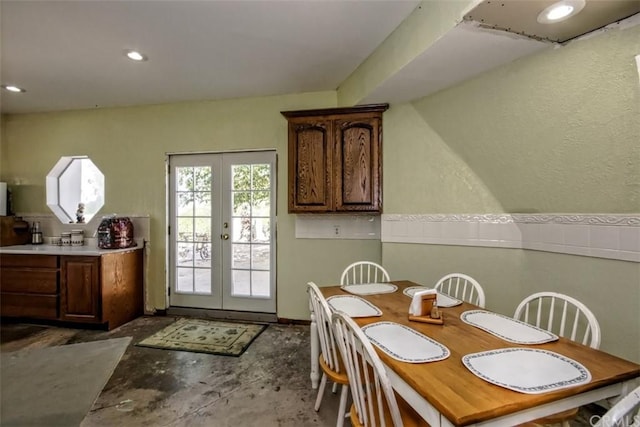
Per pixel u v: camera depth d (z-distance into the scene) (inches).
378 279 123.3
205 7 76.3
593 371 40.7
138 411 76.4
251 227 141.3
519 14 60.6
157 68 109.7
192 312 145.3
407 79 91.9
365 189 112.7
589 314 54.4
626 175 63.4
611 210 66.4
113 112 149.9
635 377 40.4
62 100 139.9
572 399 38.2
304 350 109.1
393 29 87.0
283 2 74.6
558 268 77.5
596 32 65.7
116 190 150.3
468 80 92.4
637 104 60.9
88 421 72.9
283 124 135.3
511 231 88.4
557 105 73.2
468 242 97.0
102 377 91.7
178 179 147.3
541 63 75.4
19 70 110.5
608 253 67.0
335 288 85.0
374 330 55.3
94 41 91.8
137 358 103.1
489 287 93.1
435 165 103.3
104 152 150.8
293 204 117.8
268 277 139.9
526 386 37.5
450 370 41.6
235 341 116.2
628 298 64.2
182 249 147.5
